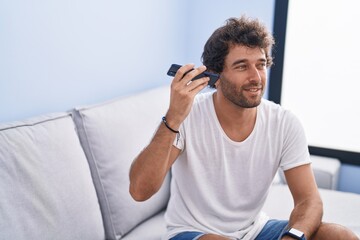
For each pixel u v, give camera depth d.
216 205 1.53
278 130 1.55
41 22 1.72
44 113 1.79
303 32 2.62
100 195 1.74
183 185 1.55
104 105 1.84
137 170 1.42
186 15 2.73
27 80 1.70
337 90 2.60
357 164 2.57
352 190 2.61
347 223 1.92
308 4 2.58
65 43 1.84
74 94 1.92
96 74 2.04
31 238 1.39
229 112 1.50
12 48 1.62
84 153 1.71
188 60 2.84
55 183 1.50
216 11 2.72
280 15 2.61
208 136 1.51
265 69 1.48
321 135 2.69
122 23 2.17
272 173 1.57
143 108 1.99
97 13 2.00
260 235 1.57
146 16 2.34
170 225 1.55
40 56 1.74
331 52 2.58
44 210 1.45
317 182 2.39
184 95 1.33
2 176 1.36
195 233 1.45
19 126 1.48
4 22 1.58
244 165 1.53
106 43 2.08
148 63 2.42
